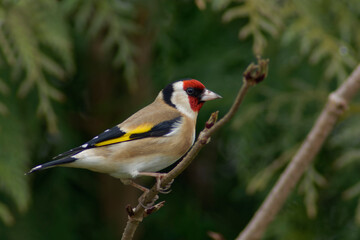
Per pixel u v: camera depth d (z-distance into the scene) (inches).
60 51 342.3
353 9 399.2
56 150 406.0
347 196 361.7
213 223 452.1
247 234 273.9
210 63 421.1
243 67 412.8
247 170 404.8
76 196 426.6
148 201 240.5
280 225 399.9
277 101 394.0
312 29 368.2
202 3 329.7
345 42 391.9
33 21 338.3
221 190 483.8
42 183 409.7
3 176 323.0
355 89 265.6
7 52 318.3
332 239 402.9
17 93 359.6
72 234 407.8
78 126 440.5
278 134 413.7
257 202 464.8
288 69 406.3
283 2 383.6
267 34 405.4
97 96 446.6
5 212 323.9
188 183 485.4
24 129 359.6
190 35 433.7
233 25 428.1
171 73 415.5
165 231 452.1
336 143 377.7
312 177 363.9
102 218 443.2
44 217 400.2
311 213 361.4
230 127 413.4
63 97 402.6
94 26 367.9
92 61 440.8
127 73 371.2
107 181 443.8
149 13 409.7
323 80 402.0
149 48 435.8
